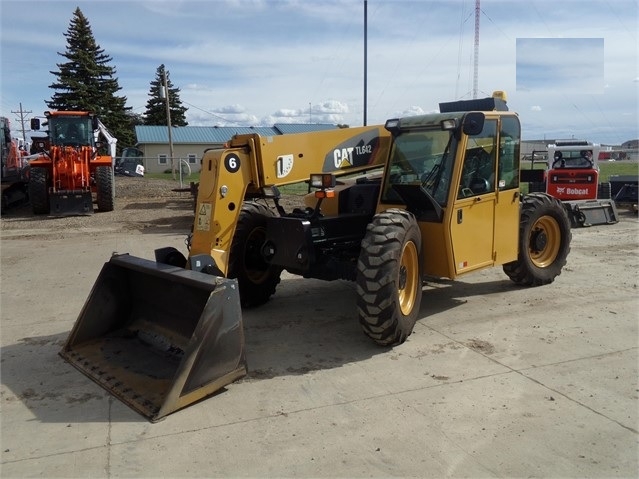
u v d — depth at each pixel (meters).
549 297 6.32
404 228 4.63
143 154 48.56
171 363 4.26
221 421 3.58
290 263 5.18
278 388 4.06
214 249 4.78
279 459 3.15
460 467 3.06
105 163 15.07
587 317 5.60
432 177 5.21
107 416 3.66
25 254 9.16
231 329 4.01
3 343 5.01
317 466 3.08
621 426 3.47
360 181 6.27
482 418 3.59
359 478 2.97
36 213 14.66
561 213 6.80
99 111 48.38
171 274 4.15
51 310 6.02
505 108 6.05
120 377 4.12
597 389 3.99
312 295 6.58
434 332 5.21
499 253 5.87
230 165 4.83
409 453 3.20
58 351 4.79
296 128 52.19
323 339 5.09
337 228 5.46
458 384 4.09
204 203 4.85
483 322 5.48
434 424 3.52
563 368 4.36
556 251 6.91
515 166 6.03
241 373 4.13
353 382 4.15
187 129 51.34
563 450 3.21
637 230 11.35
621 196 14.55
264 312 5.93
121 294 4.86
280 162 5.11
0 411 3.75
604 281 7.04
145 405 3.72
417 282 4.95
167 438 3.38
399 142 5.46
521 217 6.41
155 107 62.78
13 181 16.16
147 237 10.77
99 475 3.02
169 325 4.57
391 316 4.49
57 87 48.03
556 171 14.46
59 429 3.51
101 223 12.89
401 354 4.68
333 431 3.45
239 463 3.12
